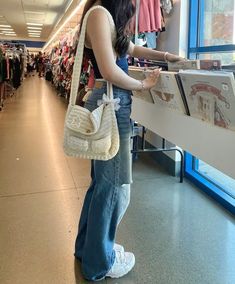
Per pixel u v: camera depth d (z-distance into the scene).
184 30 3.12
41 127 5.58
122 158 1.58
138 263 1.89
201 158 1.50
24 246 2.05
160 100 1.82
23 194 2.85
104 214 1.64
